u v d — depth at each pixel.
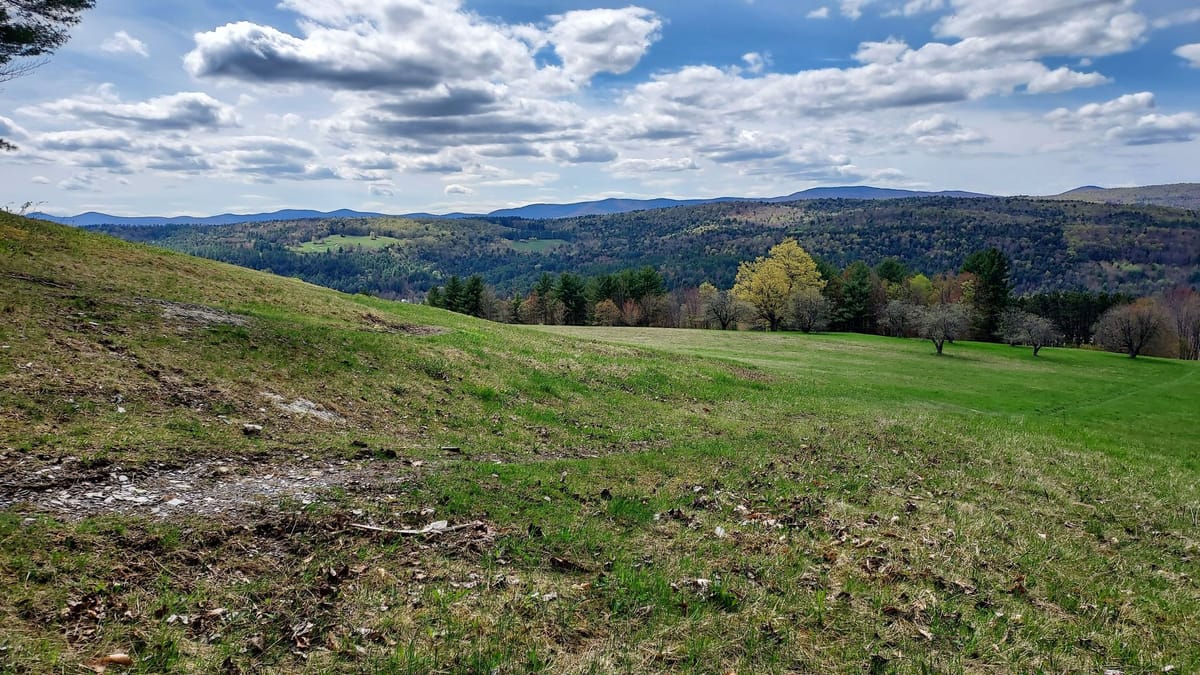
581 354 32.28
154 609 6.32
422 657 6.16
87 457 9.49
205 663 5.71
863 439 21.00
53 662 5.29
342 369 19.12
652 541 9.88
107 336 15.69
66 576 6.49
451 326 33.69
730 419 23.81
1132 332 88.81
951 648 7.48
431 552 8.42
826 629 7.65
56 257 24.02
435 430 16.45
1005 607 8.74
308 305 29.23
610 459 14.73
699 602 7.95
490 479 11.73
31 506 7.71
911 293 120.75
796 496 13.06
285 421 13.94
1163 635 8.41
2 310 15.28
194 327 18.52
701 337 74.50
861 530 11.24
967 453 20.47
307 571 7.53
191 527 7.98
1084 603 9.17
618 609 7.59
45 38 28.27
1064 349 94.06
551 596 7.65
